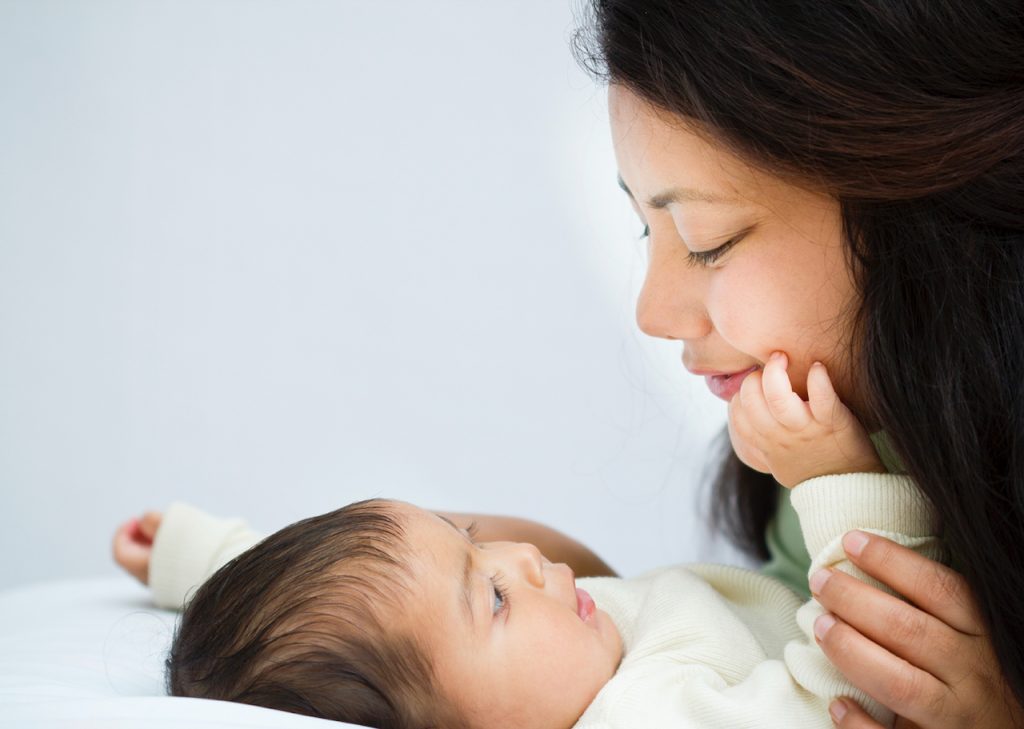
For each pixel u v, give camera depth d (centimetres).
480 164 292
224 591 105
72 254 294
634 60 103
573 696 107
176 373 290
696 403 245
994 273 100
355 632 100
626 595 125
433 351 288
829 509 106
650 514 263
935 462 99
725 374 115
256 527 277
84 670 110
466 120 293
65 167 298
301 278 294
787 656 106
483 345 287
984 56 97
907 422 100
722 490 164
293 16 301
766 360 108
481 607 105
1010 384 98
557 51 288
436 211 293
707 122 100
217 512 282
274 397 289
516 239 288
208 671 101
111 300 293
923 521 105
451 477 276
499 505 269
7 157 296
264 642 100
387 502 111
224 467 285
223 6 302
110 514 282
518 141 289
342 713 98
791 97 98
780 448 108
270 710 88
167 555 144
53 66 299
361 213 295
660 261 110
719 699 101
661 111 102
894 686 97
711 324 110
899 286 101
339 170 297
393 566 103
